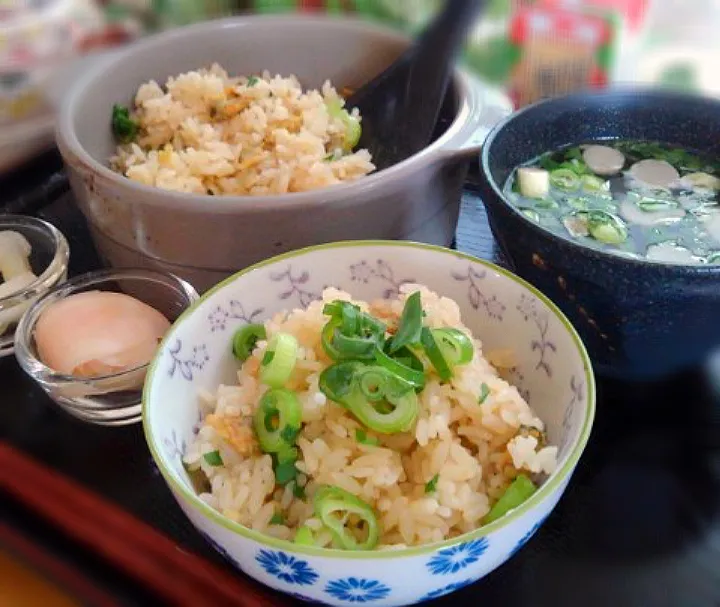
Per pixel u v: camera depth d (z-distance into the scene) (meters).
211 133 0.43
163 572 0.31
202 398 0.33
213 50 0.47
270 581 0.28
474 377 0.31
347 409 0.31
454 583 0.28
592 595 0.30
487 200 0.34
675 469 0.33
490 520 0.29
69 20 0.47
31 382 0.38
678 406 0.35
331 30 0.47
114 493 0.34
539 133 0.39
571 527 0.32
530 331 0.33
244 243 0.37
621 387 0.36
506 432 0.31
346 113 0.45
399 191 0.37
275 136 0.42
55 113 0.45
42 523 0.33
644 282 0.30
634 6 0.43
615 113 0.39
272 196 0.36
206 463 0.31
